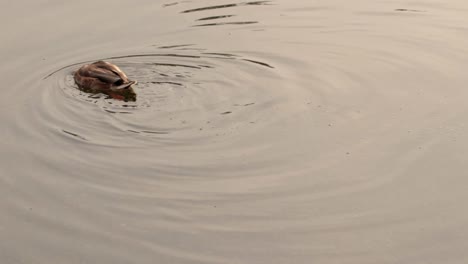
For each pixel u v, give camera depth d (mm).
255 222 10211
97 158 11805
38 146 12227
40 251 9867
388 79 14219
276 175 11219
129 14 17438
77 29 16688
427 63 14875
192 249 9742
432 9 17578
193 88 13977
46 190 11094
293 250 9672
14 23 16953
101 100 13641
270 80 14227
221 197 10742
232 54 15383
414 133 12266
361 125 12531
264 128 12492
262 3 18016
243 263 9461
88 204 10727
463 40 15898
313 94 13625
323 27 16672
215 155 11773
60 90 14125
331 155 11688
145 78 14500
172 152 11898
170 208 10539
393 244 9750
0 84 14383
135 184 11109
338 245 9750
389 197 10688
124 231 10141
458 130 12312
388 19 17062
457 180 11039
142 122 12805
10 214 10609
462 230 9992
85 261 9633
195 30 16562
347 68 14711
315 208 10477
